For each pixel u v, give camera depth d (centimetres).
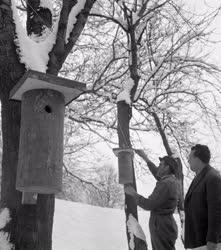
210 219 308
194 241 329
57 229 847
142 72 802
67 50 417
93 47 848
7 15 379
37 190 322
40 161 313
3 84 377
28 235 350
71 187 1269
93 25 808
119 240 860
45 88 328
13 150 373
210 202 312
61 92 338
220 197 312
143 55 838
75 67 883
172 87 841
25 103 332
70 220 896
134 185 552
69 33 421
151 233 434
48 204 368
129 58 636
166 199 421
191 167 347
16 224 354
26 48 381
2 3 376
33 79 308
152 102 768
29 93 330
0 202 371
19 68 376
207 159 341
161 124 805
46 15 434
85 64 879
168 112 859
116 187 1712
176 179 440
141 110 803
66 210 942
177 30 761
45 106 326
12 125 377
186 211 338
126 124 575
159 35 834
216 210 308
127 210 548
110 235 871
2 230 353
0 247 346
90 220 929
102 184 1119
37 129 320
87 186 1182
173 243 425
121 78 838
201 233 322
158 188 423
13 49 377
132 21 619
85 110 884
